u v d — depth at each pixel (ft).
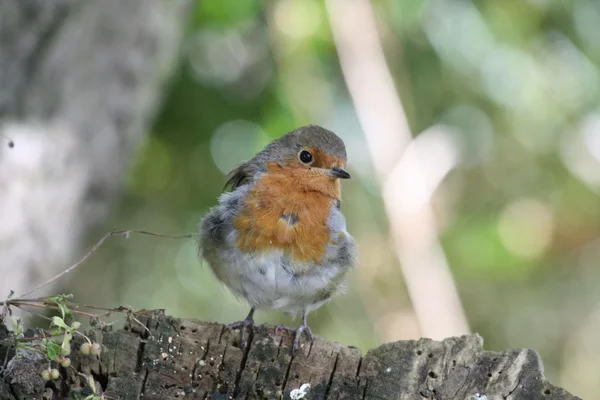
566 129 49.52
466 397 19.42
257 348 20.48
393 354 20.10
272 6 45.01
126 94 36.63
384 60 46.75
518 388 19.31
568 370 49.67
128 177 48.67
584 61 48.32
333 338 47.55
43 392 19.24
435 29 47.60
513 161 51.31
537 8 47.26
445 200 51.49
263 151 27.27
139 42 36.81
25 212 32.27
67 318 19.35
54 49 33.91
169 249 49.19
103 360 19.92
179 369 20.18
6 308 19.30
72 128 34.60
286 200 24.84
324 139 26.22
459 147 48.80
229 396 20.13
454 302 46.14
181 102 46.91
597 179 50.44
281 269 24.54
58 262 33.86
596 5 47.88
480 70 48.32
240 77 46.50
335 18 45.80
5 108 33.01
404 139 46.85
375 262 49.34
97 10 35.27
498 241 49.16
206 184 48.85
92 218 36.68
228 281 25.32
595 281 50.90
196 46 46.09
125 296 48.21
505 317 50.83
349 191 49.55
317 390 20.04
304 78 45.98
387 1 46.34
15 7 32.71
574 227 50.98
